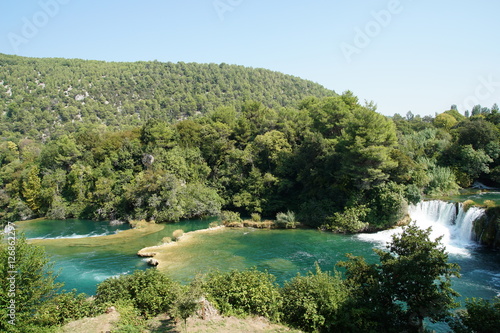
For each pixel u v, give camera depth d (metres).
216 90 171.88
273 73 197.75
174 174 59.16
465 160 53.44
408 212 44.84
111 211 57.81
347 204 43.81
